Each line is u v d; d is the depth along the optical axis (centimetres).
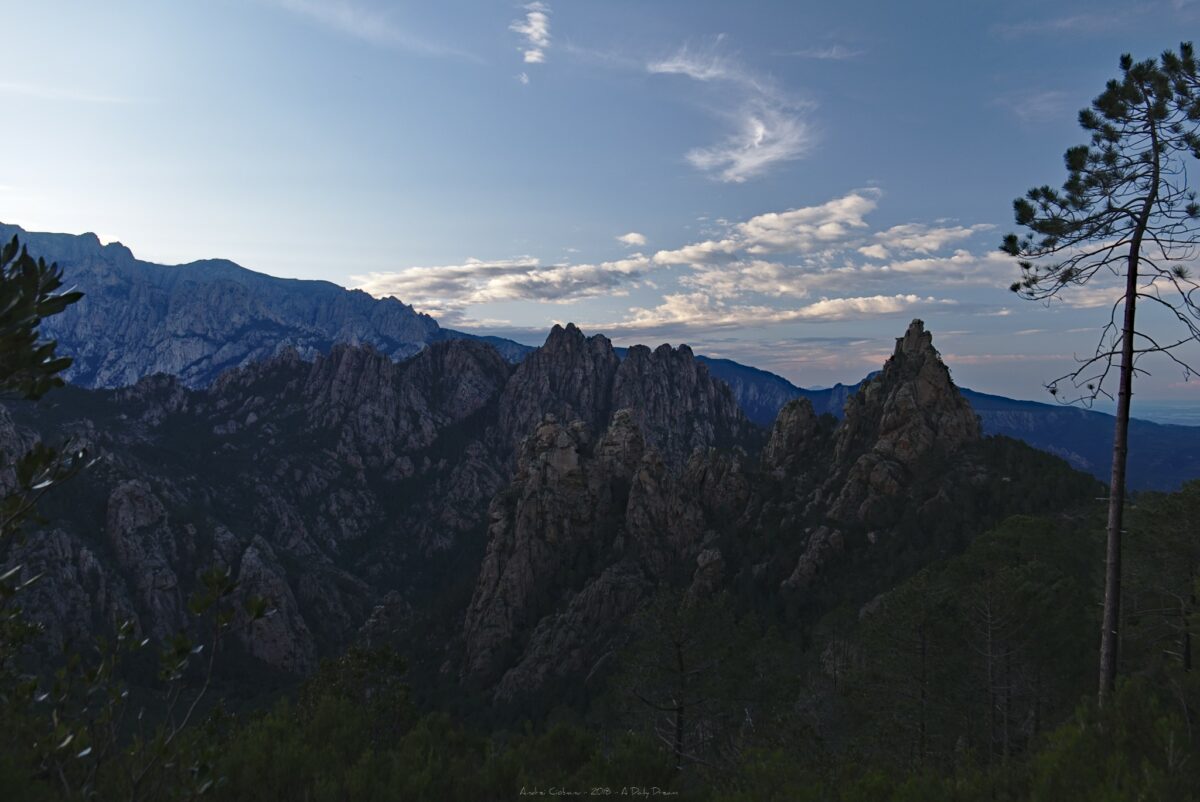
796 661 4775
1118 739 1320
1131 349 2053
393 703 2056
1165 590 3397
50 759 809
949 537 9881
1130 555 3659
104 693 839
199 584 798
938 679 3189
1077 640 3152
